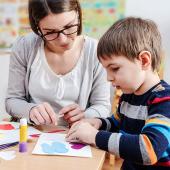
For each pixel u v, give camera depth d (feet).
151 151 2.60
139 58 2.89
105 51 2.95
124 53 2.86
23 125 2.86
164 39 7.89
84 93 4.37
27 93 4.49
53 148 2.92
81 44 4.39
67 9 3.54
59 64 4.28
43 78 4.29
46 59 4.30
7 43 7.98
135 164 3.05
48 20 3.53
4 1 8.02
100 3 8.01
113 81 3.02
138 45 2.89
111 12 8.02
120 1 7.95
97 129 3.28
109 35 3.00
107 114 4.25
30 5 3.80
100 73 4.38
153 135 2.64
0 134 3.29
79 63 4.32
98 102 4.40
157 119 2.71
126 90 3.06
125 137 2.76
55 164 2.60
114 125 3.54
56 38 3.69
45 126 3.69
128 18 3.21
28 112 3.84
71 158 2.73
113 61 2.92
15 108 4.08
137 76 2.93
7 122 3.77
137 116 3.07
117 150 2.72
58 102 4.31
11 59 4.45
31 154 2.80
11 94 4.39
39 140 3.12
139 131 3.05
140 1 7.88
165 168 2.81
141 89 3.06
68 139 3.11
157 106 2.81
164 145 2.64
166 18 7.82
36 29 3.96
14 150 2.89
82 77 4.35
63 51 4.14
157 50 3.04
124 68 2.89
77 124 3.29
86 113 4.06
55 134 3.34
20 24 8.06
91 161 2.69
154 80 3.03
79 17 3.86
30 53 4.30
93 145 3.01
